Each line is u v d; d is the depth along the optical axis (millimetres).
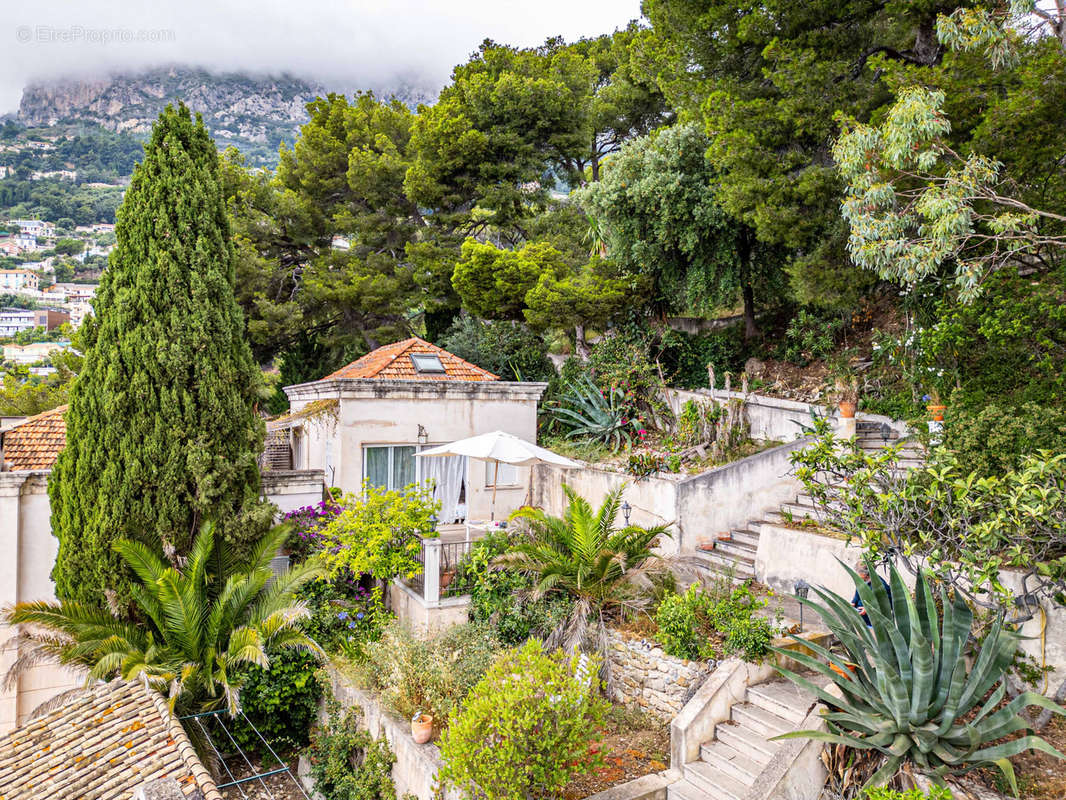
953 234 9258
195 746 9391
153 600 10570
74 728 8898
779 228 13836
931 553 7211
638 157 18000
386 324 29047
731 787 7230
